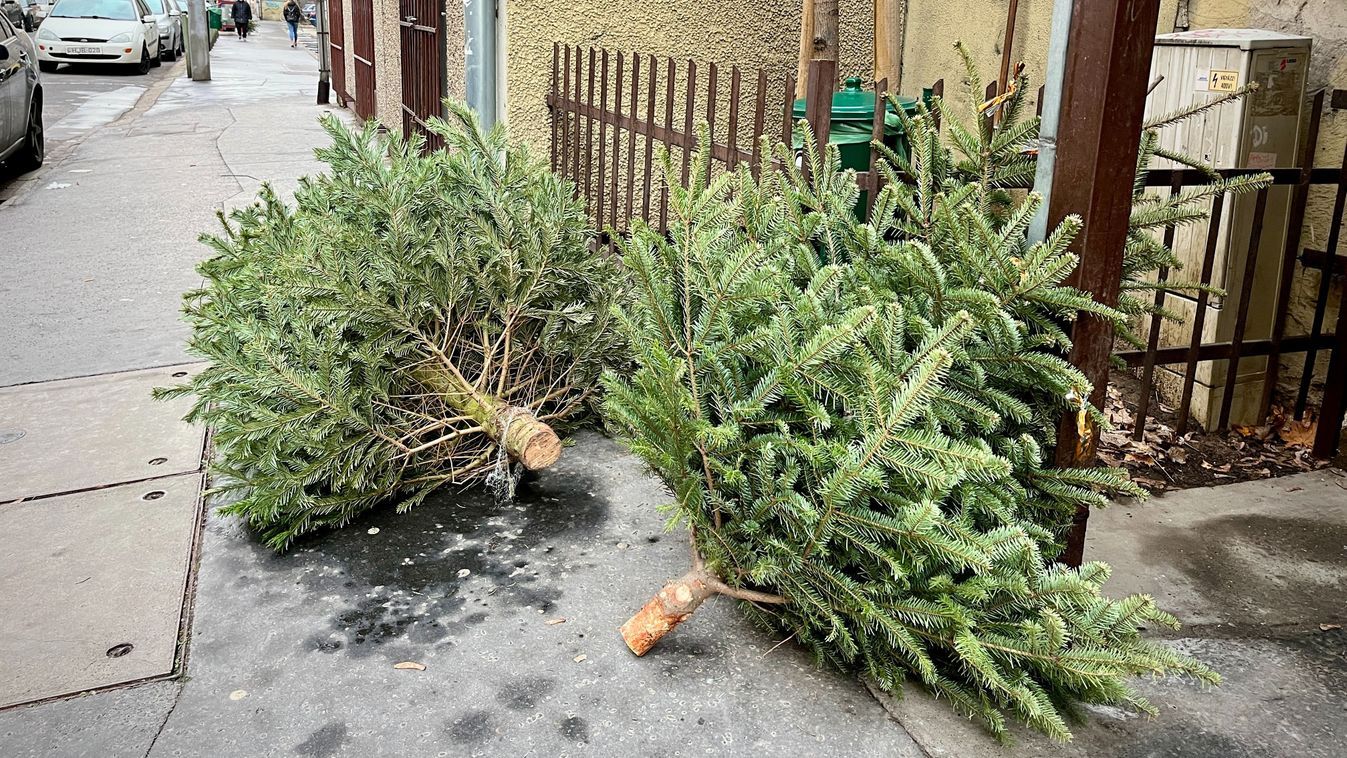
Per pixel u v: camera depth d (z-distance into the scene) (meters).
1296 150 4.10
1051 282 2.37
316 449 3.11
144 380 4.55
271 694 2.50
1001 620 2.42
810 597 2.49
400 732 2.37
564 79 5.51
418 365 3.41
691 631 2.80
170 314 5.49
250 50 28.91
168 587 2.96
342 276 3.16
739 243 3.00
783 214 3.05
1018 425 2.64
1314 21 4.09
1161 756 2.35
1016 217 2.52
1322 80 4.09
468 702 2.48
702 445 2.54
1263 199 3.74
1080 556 2.80
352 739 2.35
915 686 2.59
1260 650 2.77
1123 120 2.39
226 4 41.75
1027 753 2.35
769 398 2.48
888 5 5.47
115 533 3.27
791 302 2.67
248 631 2.76
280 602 2.89
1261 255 4.14
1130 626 2.33
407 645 2.70
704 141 2.99
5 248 6.83
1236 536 3.37
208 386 3.28
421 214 3.53
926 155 2.95
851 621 2.57
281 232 3.69
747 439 2.62
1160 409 4.39
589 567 3.10
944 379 2.54
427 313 3.43
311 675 2.57
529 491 3.59
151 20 21.25
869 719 2.46
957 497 2.50
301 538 3.26
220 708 2.45
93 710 2.43
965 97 5.93
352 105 14.02
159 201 8.27
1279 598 3.02
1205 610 2.95
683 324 2.78
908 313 2.62
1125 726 2.46
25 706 2.44
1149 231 4.33
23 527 3.29
